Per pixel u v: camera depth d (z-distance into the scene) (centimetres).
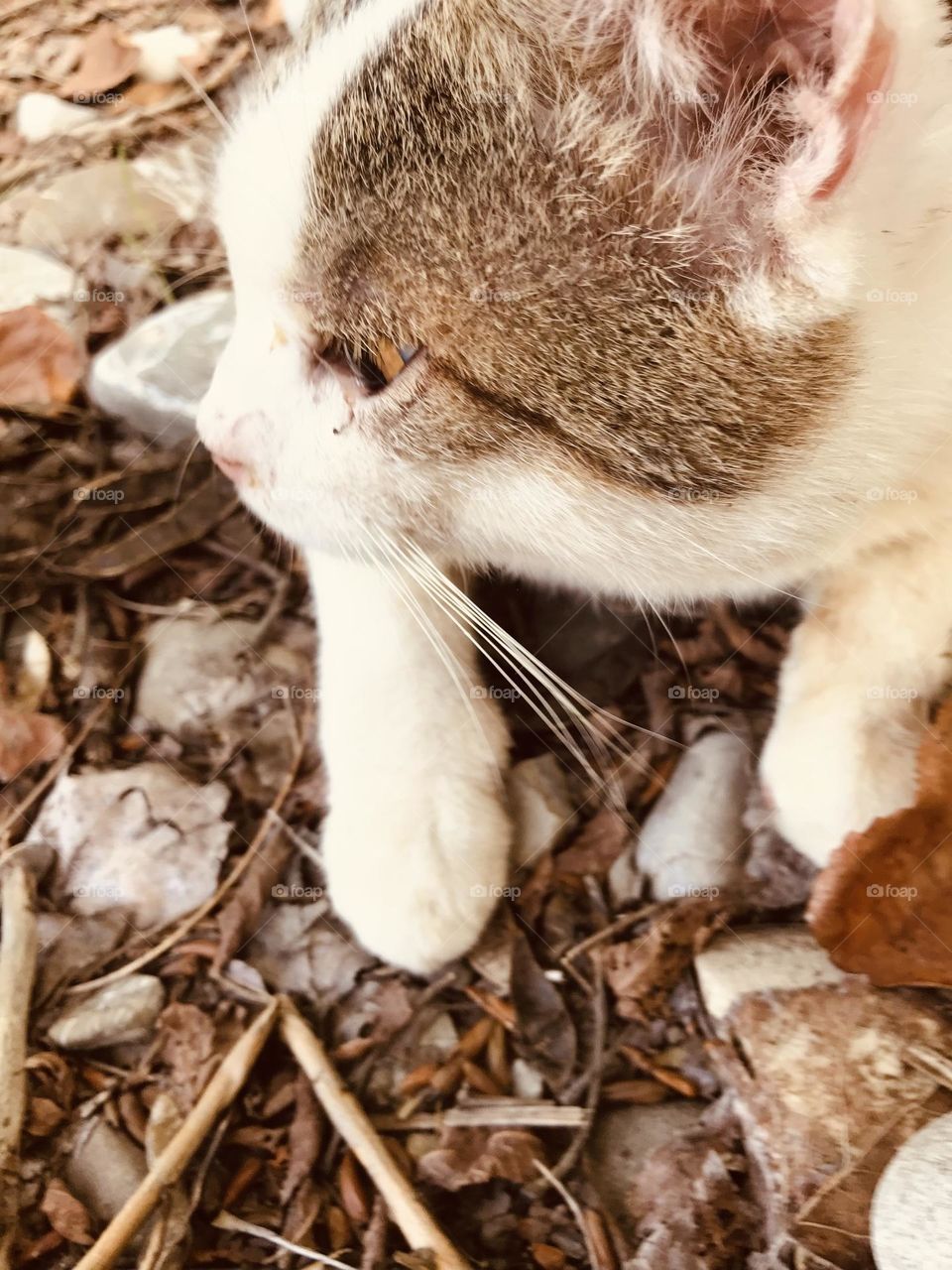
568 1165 17
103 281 28
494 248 14
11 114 32
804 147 14
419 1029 19
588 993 19
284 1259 17
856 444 16
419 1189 17
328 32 16
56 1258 17
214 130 24
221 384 17
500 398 15
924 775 18
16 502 25
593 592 21
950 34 15
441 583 18
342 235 15
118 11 33
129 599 24
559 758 21
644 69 14
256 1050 18
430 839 19
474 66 14
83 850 21
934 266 15
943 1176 16
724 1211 17
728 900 19
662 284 14
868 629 19
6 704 22
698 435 15
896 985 18
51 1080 18
